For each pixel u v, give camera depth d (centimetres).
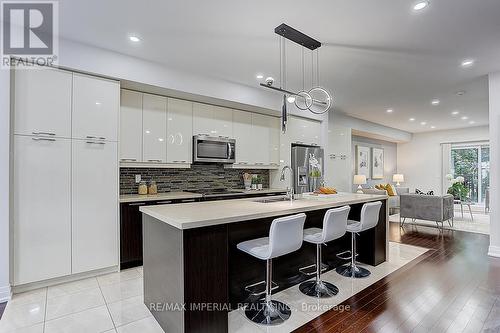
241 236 244
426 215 569
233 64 350
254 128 492
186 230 178
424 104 552
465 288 276
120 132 347
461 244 449
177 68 362
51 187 278
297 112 520
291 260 285
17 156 260
